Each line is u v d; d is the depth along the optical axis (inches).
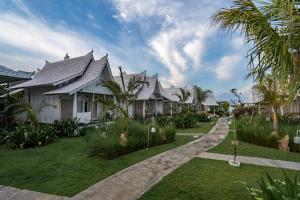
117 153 323.3
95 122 631.2
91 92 677.9
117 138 339.9
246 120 667.4
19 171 244.4
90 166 266.4
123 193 186.5
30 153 340.2
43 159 300.2
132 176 230.2
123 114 451.8
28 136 394.9
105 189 194.7
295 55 105.7
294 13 97.0
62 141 462.6
